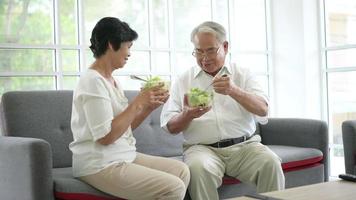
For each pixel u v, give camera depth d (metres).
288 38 4.48
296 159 2.83
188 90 2.54
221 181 2.41
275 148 3.04
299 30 4.37
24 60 3.09
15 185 2.02
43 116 2.55
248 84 2.62
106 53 2.12
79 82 2.05
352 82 4.26
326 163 3.07
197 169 2.26
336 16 4.37
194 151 2.48
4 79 3.00
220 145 2.53
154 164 2.20
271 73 4.63
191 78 2.68
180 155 3.04
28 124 2.49
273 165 2.36
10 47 3.02
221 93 2.38
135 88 3.64
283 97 4.56
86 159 2.02
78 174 2.06
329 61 4.43
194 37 2.57
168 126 2.54
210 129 2.54
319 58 4.46
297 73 4.42
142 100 2.07
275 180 2.36
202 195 2.26
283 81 4.55
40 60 3.17
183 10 4.01
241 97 2.40
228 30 4.38
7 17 3.03
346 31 4.29
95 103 1.97
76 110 2.05
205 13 4.20
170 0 3.91
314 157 2.95
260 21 4.63
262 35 4.64
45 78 3.19
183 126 2.47
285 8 4.48
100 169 1.99
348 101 4.30
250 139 2.60
